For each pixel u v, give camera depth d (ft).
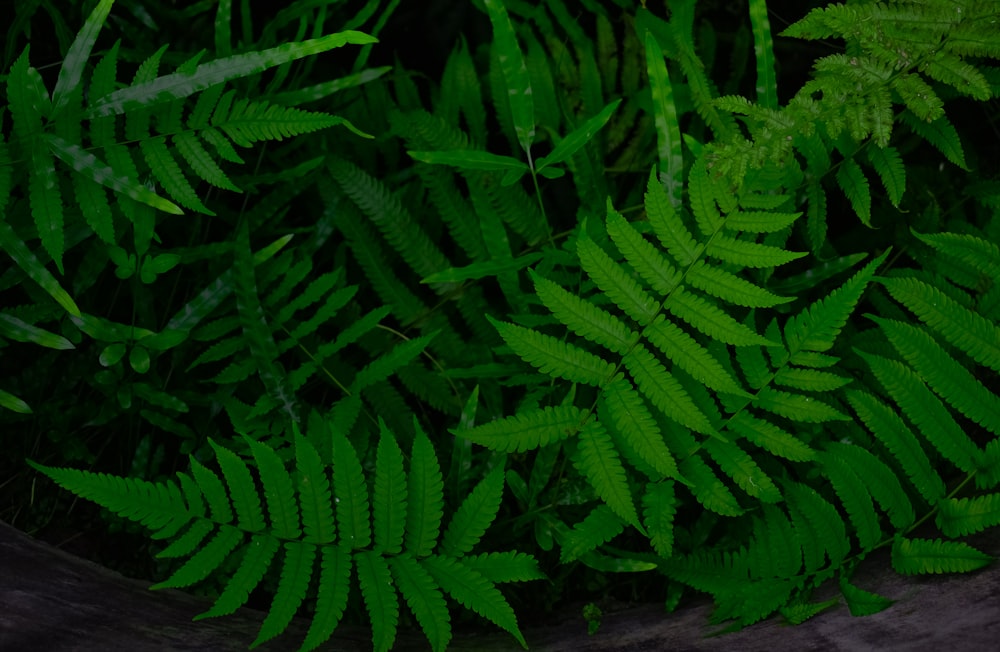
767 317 8.27
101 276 8.55
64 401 8.08
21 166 7.13
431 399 8.45
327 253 9.57
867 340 7.82
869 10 6.93
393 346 8.88
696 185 6.85
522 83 7.36
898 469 7.25
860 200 7.53
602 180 8.79
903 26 6.86
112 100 6.93
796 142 7.54
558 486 7.69
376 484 6.25
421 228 8.84
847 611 6.05
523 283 9.05
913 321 7.86
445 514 7.73
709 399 7.06
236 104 7.15
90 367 8.18
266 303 8.14
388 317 9.09
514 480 7.75
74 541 7.80
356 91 9.53
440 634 5.99
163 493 6.11
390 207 8.57
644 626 7.01
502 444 6.52
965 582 5.70
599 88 9.45
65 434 8.04
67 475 5.92
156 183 8.23
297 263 8.47
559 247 8.79
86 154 6.89
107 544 7.87
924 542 5.98
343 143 9.62
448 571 6.27
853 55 7.40
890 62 6.86
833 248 8.67
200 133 7.16
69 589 6.19
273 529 6.25
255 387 8.55
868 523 6.45
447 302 9.21
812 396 7.63
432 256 8.61
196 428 8.30
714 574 6.83
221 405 8.23
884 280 6.49
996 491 6.63
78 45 6.93
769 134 6.88
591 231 8.05
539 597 7.90
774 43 10.02
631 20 9.58
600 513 6.85
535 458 8.07
